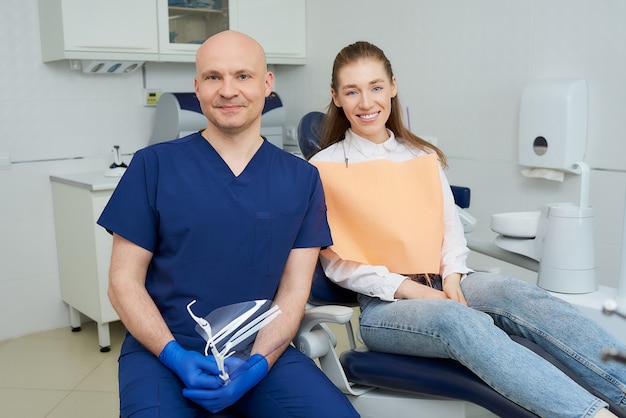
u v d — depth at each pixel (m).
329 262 1.63
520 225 1.73
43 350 2.86
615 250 2.41
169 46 3.06
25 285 3.03
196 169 1.41
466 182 2.88
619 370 1.33
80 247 2.85
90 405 2.35
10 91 2.90
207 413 1.28
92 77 3.12
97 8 2.82
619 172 2.37
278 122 3.38
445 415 1.43
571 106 2.37
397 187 1.62
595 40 2.38
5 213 2.93
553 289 1.59
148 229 1.41
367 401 1.50
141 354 1.37
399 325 1.44
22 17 2.90
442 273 1.64
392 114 1.76
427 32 2.94
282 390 1.32
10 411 2.31
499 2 2.64
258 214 1.42
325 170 1.64
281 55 3.45
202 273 1.40
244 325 1.31
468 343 1.29
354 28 3.27
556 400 1.20
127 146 3.27
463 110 2.84
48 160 3.03
